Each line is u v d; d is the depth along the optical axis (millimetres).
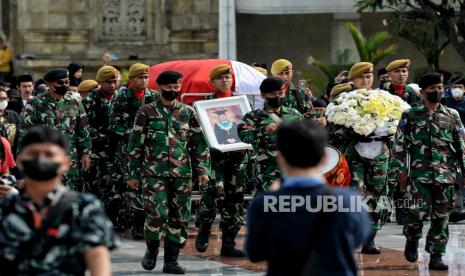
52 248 7297
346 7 26078
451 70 30375
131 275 13695
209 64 19125
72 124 16188
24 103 21219
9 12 34688
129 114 16953
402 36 26469
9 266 7340
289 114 14430
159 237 13828
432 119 13844
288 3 26094
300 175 7703
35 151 7395
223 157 15156
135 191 16688
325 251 7500
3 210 7359
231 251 15289
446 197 13883
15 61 33406
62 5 30266
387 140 15125
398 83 17469
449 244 16422
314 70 30969
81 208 7336
